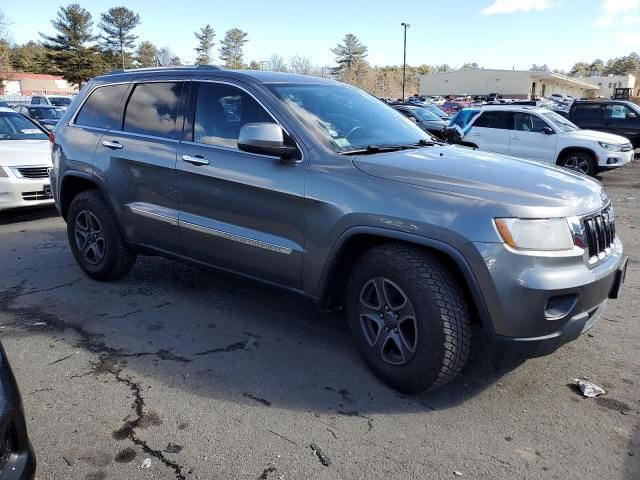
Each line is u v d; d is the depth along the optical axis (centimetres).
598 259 312
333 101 412
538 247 281
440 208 295
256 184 364
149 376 346
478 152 398
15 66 9150
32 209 848
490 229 282
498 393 331
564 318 289
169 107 438
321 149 349
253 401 320
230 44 9562
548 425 301
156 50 8756
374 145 377
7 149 773
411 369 313
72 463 266
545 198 295
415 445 282
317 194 336
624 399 325
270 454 274
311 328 420
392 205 308
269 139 342
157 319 433
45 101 2819
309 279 351
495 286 281
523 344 287
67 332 409
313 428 295
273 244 362
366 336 339
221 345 390
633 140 1630
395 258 311
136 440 284
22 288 501
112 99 487
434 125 1812
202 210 405
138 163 443
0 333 406
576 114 1698
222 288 502
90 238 506
